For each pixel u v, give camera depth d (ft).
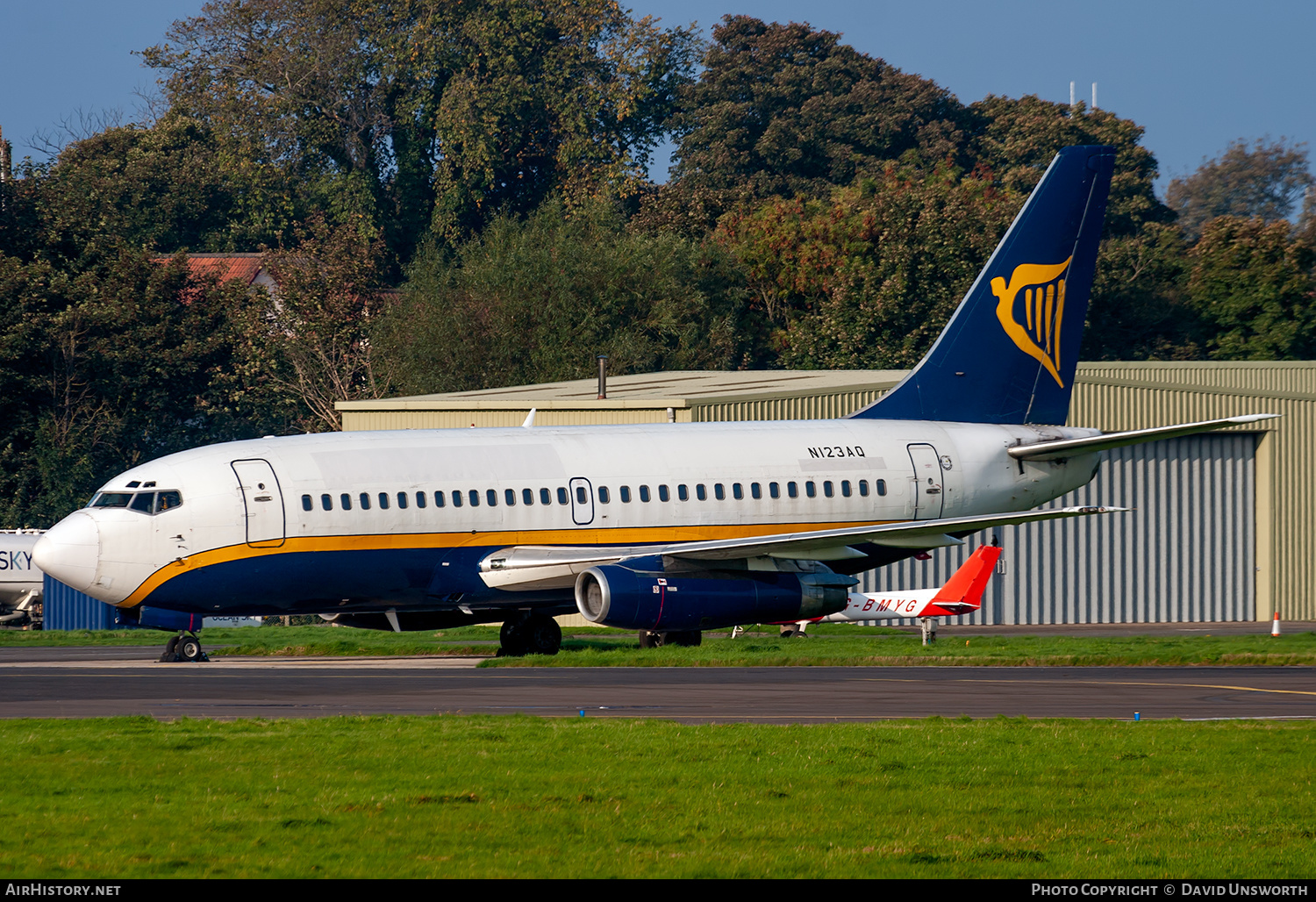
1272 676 334.24
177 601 384.47
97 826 164.35
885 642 430.61
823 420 462.19
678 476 428.97
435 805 175.32
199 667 371.15
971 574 437.99
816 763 202.49
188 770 196.75
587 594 404.98
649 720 244.63
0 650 468.34
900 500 451.94
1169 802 179.32
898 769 199.41
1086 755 209.46
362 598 399.65
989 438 468.34
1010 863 151.74
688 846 156.76
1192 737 226.58
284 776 192.44
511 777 192.03
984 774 195.72
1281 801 179.93
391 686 310.04
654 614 392.27
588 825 165.58
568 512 414.00
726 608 401.08
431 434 416.05
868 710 268.21
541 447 420.77
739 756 207.41
